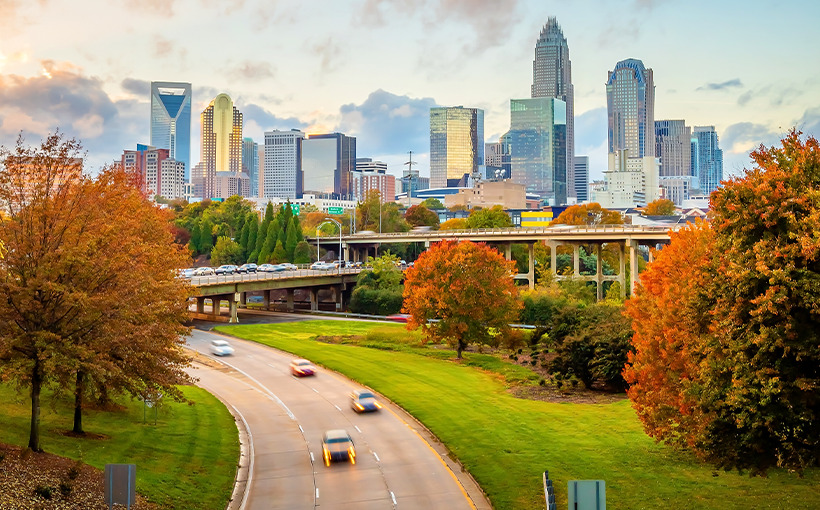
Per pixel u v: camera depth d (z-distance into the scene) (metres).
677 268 47.31
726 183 32.94
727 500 36.62
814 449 29.56
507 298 89.94
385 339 103.56
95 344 37.19
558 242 159.75
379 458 48.75
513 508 38.00
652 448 47.41
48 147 37.81
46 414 47.62
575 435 51.75
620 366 66.19
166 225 62.72
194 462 44.44
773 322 29.55
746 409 29.72
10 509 28.17
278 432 55.94
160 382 43.06
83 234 37.62
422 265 92.62
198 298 141.75
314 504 39.53
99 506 31.62
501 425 55.53
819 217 28.00
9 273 35.78
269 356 91.75
